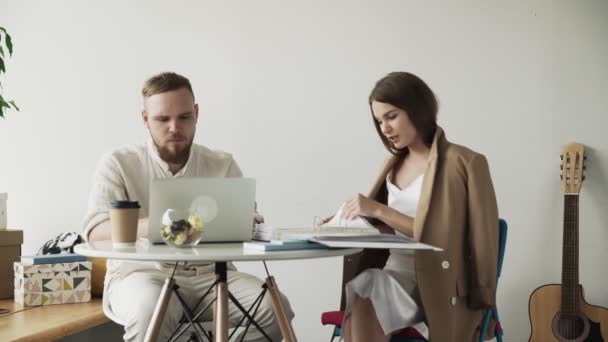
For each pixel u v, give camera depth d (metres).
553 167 3.70
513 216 3.74
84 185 4.22
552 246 3.69
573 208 3.57
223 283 1.89
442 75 3.81
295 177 3.98
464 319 2.31
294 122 3.98
